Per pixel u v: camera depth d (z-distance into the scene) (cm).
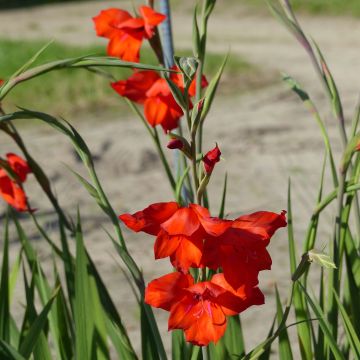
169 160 1466
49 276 923
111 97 2012
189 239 302
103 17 437
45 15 4197
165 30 471
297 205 1207
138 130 1667
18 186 450
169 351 753
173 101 422
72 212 1220
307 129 1661
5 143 1611
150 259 1026
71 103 1977
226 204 1247
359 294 437
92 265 424
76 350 405
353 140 387
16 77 350
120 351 416
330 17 3434
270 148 1541
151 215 306
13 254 1029
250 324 823
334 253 408
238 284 306
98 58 345
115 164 1467
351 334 380
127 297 904
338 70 2302
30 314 426
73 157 1503
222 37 3172
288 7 434
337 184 436
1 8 4612
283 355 414
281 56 2616
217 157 321
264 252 307
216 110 1897
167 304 314
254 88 2133
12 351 333
